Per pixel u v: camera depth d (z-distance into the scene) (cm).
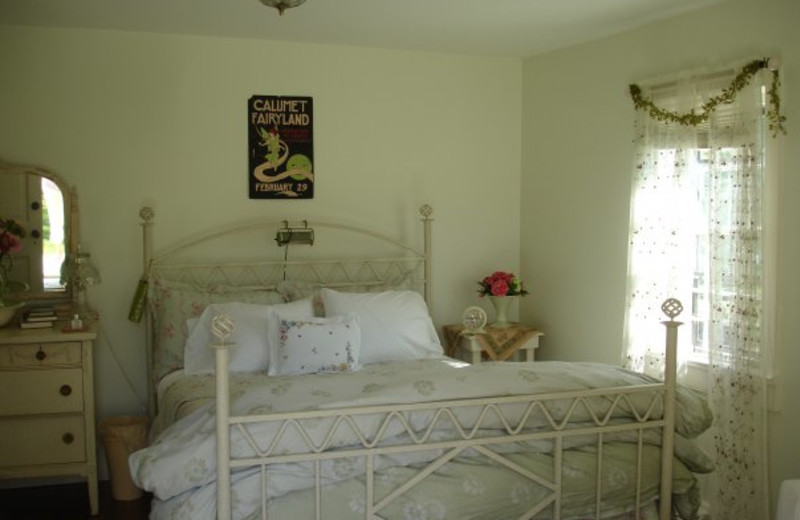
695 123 329
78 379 345
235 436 229
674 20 357
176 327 371
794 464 300
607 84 399
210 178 410
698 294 345
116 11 354
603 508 263
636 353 362
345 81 431
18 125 380
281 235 411
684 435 279
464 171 459
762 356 303
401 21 373
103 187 393
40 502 365
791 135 299
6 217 379
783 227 302
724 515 315
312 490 235
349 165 434
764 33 310
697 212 342
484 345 415
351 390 258
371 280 440
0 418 338
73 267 377
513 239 473
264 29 391
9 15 359
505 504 247
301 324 338
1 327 356
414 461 244
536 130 455
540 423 259
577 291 424
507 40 413
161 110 400
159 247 403
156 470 226
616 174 394
